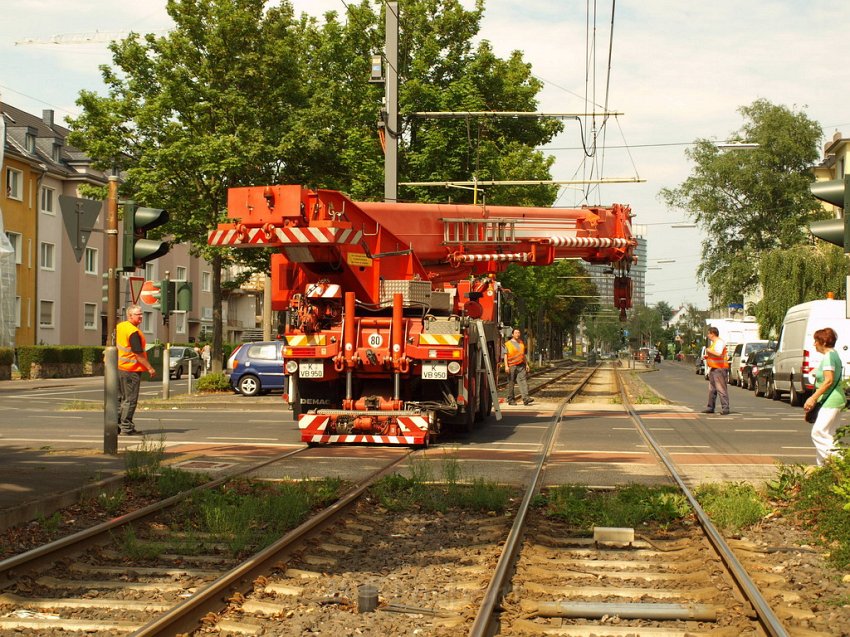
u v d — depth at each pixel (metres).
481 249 19.84
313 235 15.48
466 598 6.64
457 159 33.22
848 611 6.29
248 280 35.34
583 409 24.89
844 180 8.91
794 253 48.59
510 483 11.70
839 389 11.46
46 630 5.80
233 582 6.67
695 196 60.06
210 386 33.12
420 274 18.12
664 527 9.12
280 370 31.44
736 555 7.80
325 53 34.53
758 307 49.47
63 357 50.94
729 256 58.97
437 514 9.93
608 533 8.45
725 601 6.43
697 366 67.56
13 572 6.94
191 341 75.38
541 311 78.75
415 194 33.31
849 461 9.67
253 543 8.26
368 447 15.71
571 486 10.97
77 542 7.84
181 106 31.66
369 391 16.55
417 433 15.52
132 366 17.16
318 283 16.19
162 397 29.08
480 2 36.06
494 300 20.38
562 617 6.20
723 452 15.05
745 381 44.31
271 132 32.28
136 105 32.19
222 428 19.09
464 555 8.01
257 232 15.69
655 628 5.89
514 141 37.12
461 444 16.30
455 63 36.12
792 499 10.13
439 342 15.84
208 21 32.38
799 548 8.27
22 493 9.84
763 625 5.81
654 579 7.12
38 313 55.31
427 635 5.79
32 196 54.69
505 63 36.88
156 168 31.59
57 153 59.25
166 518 9.32
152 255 13.03
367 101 33.34
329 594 6.71
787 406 28.69
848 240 8.83
